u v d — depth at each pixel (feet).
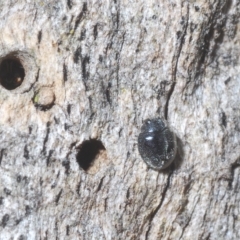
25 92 0.18
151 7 0.19
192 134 0.19
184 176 0.19
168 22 0.19
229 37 0.20
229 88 0.20
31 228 0.18
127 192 0.19
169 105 0.19
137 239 0.19
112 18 0.19
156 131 0.18
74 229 0.18
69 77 0.18
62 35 0.18
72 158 0.18
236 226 0.19
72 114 0.18
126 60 0.19
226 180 0.19
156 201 0.19
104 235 0.18
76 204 0.18
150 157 0.18
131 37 0.19
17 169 0.18
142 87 0.19
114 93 0.19
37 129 0.18
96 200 0.18
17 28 0.18
